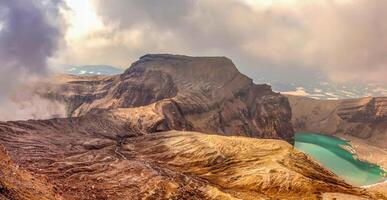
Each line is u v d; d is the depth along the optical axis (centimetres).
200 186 14800
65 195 9169
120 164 16012
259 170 17425
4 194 6209
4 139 16888
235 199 13738
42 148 16750
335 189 16350
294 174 16900
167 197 13012
